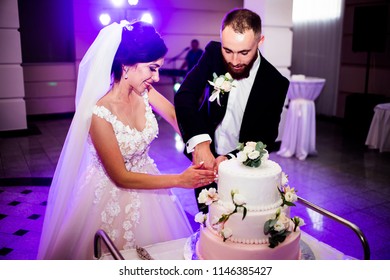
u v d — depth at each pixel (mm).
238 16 1616
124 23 1655
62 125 7918
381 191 4504
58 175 1853
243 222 1318
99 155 1682
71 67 8672
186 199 4145
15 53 6762
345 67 8594
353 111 7797
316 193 4410
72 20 8492
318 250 1604
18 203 3992
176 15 9695
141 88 1688
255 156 1376
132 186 1659
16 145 6277
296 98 5695
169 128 7797
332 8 8578
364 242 1526
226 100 1987
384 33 7145
